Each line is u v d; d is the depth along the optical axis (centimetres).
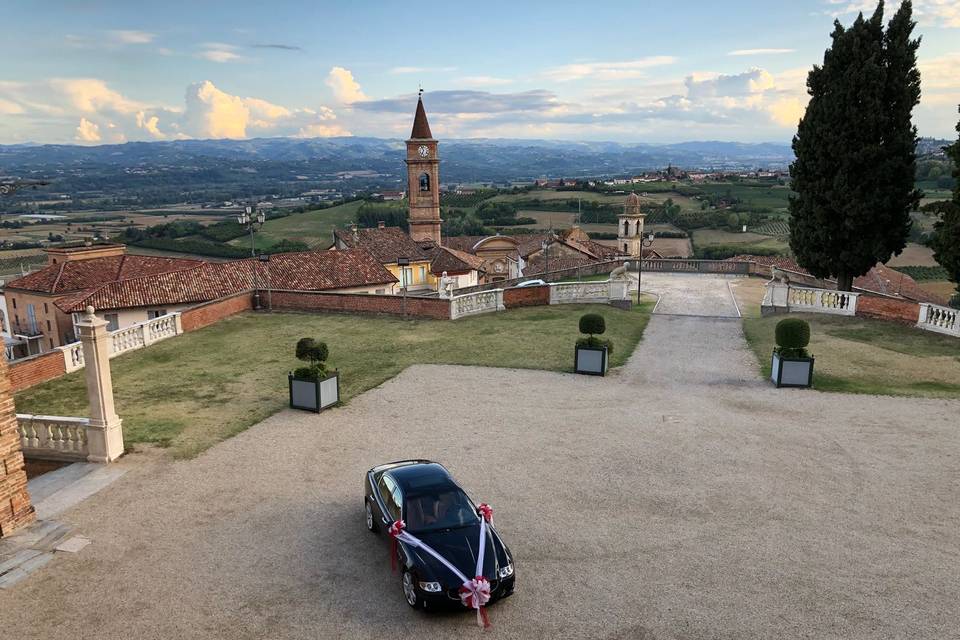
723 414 1903
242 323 3322
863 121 3141
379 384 2264
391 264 6247
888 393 2056
